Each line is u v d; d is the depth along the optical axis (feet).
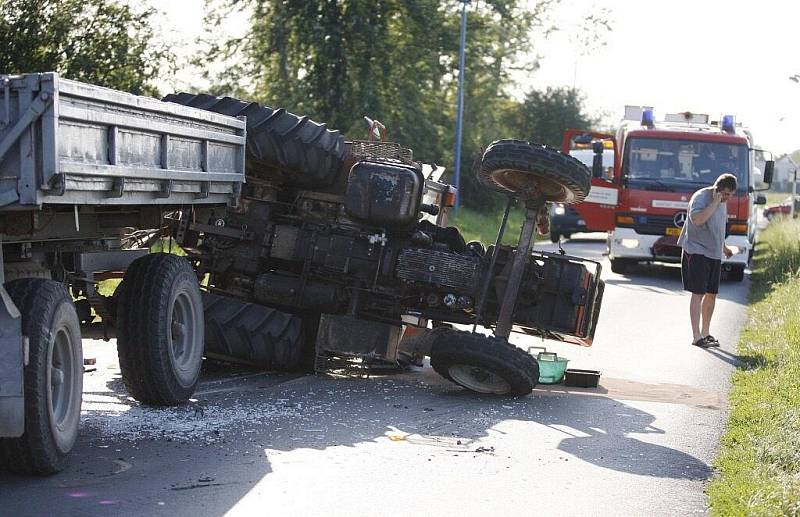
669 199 77.92
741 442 27.12
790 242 94.99
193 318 30.40
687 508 21.43
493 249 34.88
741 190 76.23
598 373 35.14
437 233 36.50
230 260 36.86
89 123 21.47
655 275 81.41
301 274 36.37
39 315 21.35
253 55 137.80
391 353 34.94
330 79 133.69
